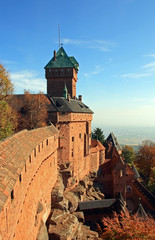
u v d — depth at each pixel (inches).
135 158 3255.4
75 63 2495.1
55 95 2272.4
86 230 1261.1
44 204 953.5
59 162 1606.8
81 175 1932.8
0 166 356.5
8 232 349.7
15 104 1541.6
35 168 701.9
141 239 760.3
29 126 1464.1
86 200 1702.8
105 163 2297.0
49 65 2257.6
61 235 901.2
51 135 1048.8
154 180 2460.6
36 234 756.6
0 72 1055.6
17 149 497.0
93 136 3437.5
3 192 308.3
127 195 2101.4
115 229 844.0
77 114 1787.6
